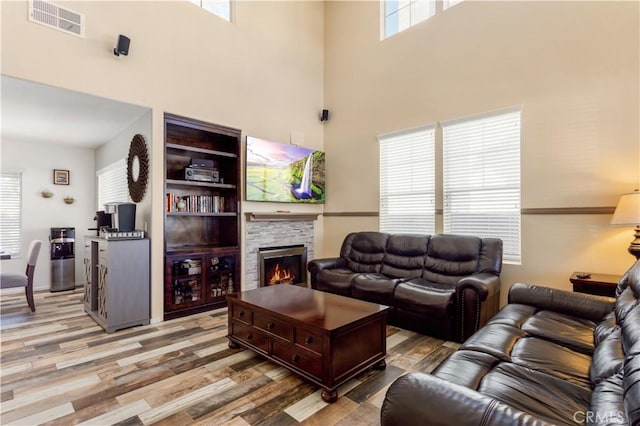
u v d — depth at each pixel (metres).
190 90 4.12
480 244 3.69
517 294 2.80
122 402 2.14
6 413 2.04
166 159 3.92
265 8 5.03
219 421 1.94
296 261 5.45
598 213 3.21
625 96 3.09
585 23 3.31
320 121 5.84
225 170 4.79
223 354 2.87
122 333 3.39
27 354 2.87
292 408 2.07
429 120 4.52
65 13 3.21
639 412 0.74
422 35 4.61
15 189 5.24
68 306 4.39
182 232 4.45
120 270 3.50
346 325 2.23
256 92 4.87
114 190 5.15
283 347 2.47
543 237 3.53
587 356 1.82
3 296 4.91
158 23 3.85
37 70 3.04
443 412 0.97
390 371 2.55
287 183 5.16
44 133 4.86
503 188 3.86
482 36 4.03
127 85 3.59
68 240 5.35
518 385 1.47
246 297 2.97
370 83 5.23
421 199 4.63
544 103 3.54
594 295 2.71
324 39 5.93
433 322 3.22
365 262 4.59
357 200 5.38
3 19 2.89
